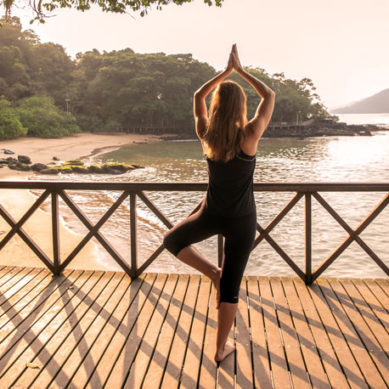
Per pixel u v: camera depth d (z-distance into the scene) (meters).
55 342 3.13
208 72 112.56
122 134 98.81
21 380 2.68
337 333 3.26
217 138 2.33
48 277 4.43
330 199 19.91
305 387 2.60
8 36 107.38
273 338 3.19
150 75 107.12
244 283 4.22
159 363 2.86
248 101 106.50
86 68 117.19
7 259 9.95
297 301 3.82
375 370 2.77
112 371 2.77
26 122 75.50
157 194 21.08
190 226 2.67
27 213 4.42
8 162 36.88
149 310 3.65
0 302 3.84
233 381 2.67
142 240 11.91
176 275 4.42
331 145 74.31
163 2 5.08
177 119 110.12
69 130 85.12
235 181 2.43
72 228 13.29
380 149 62.38
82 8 5.06
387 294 3.96
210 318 3.49
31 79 106.06
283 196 20.33
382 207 4.02
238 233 2.55
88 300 3.86
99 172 32.88
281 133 111.00
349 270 10.33
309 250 4.15
